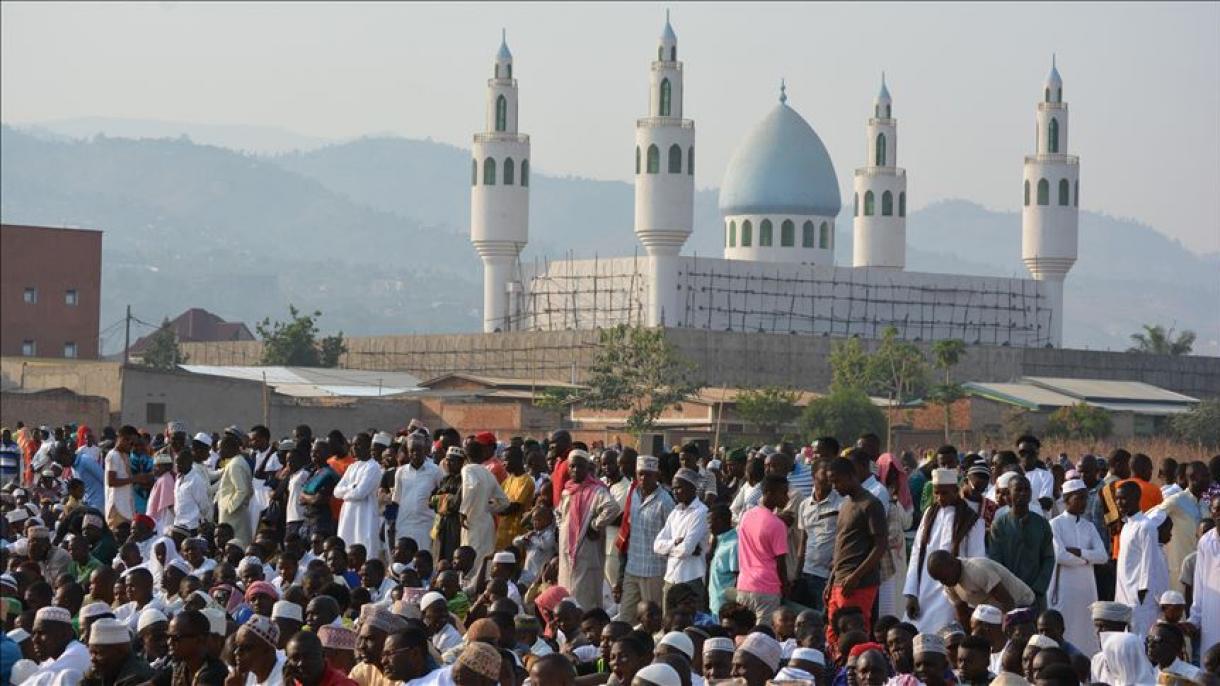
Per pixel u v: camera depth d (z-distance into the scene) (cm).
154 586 4038
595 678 2964
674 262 19588
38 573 4034
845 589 3322
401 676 2575
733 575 3722
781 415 15162
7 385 15012
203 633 2767
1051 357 19762
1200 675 2823
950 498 3391
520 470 4406
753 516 3566
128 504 5125
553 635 3500
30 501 5803
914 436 15562
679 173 19675
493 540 4284
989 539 3362
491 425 14588
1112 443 12369
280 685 2688
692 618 3281
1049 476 4281
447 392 15788
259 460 5125
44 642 2967
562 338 17875
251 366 18200
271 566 4122
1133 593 3597
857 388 16438
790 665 2811
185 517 4809
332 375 16188
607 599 4309
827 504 3575
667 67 19875
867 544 3328
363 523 4503
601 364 15825
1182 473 4303
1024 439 4306
